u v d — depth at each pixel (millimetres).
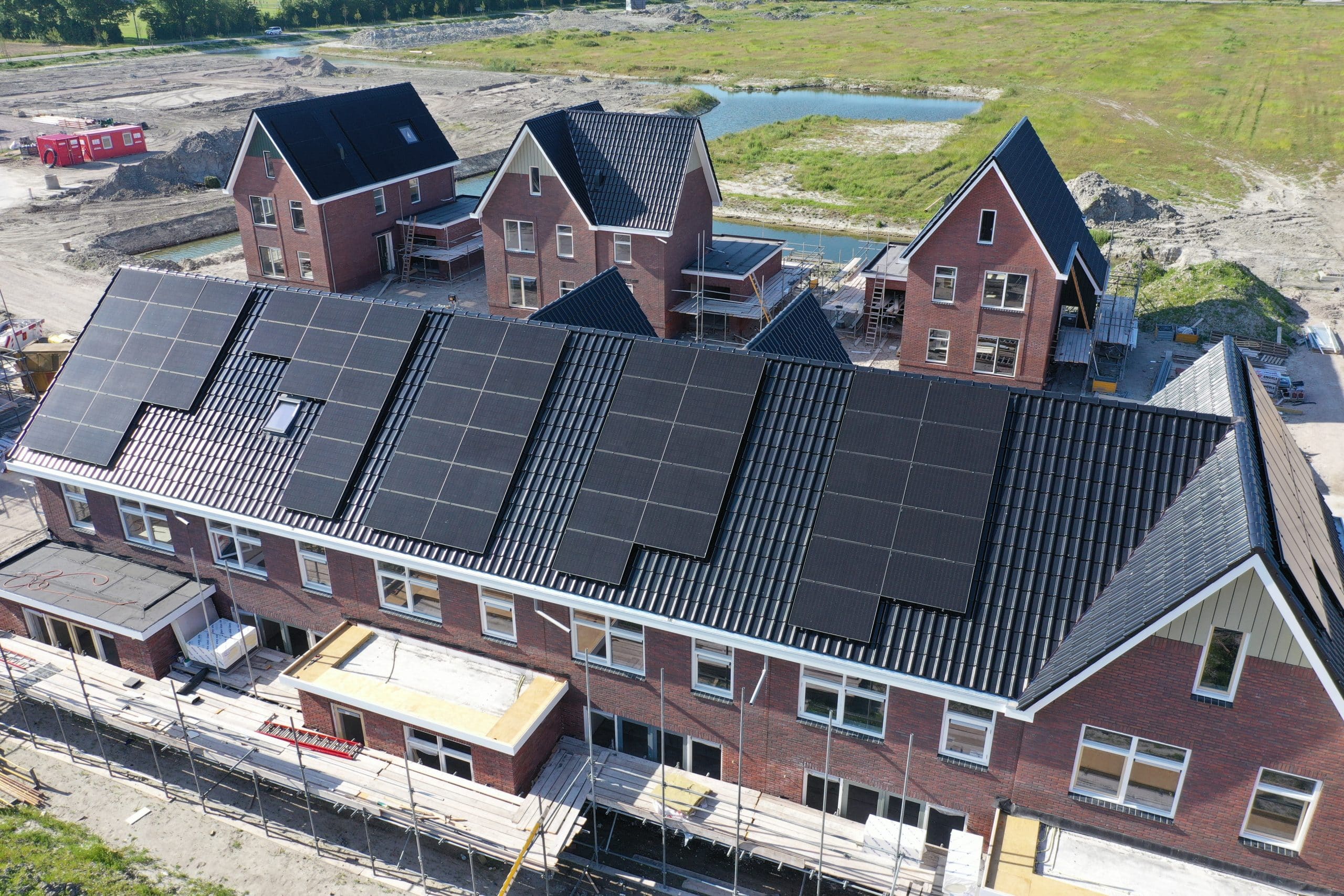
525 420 23484
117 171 77625
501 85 127312
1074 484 19891
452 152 62812
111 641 26328
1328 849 17406
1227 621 16234
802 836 20734
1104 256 52500
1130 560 18859
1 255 62844
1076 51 135750
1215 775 17672
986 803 19844
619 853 22219
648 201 48094
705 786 22000
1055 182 44219
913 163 82938
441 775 22344
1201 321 49062
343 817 23328
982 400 21078
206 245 69875
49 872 21531
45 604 25750
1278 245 62344
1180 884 18109
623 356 23938
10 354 44688
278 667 26250
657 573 21016
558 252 50406
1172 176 78750
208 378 26812
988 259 41250
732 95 122250
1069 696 17953
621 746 23406
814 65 134625
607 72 135500
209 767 24766
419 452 23812
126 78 133750
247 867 21922
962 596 19094
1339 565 20484
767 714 20953
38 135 90688
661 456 22156
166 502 25234
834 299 51906
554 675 23000
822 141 92938
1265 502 17547
